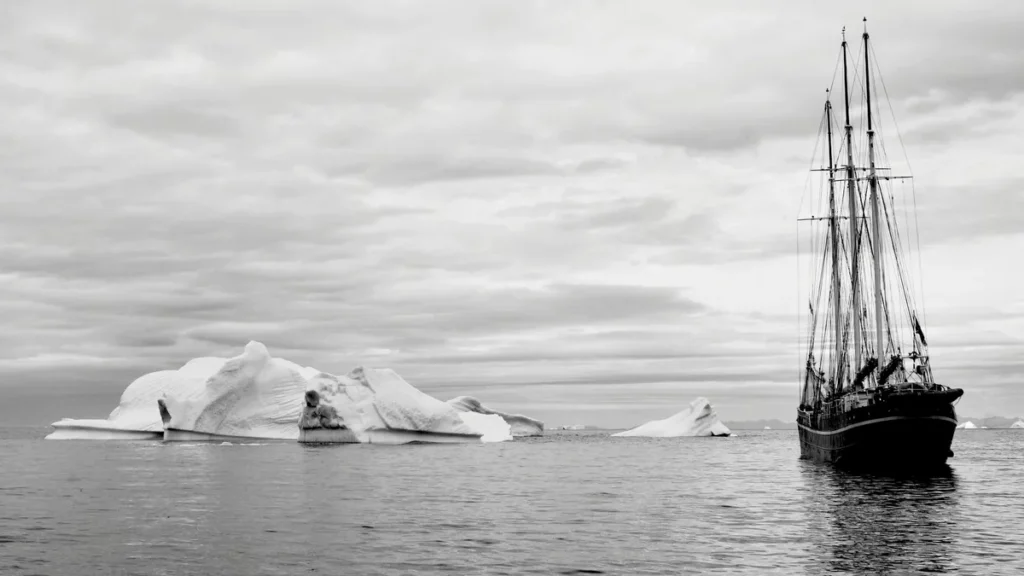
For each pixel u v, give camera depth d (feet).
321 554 99.45
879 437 191.21
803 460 284.20
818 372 272.10
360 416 341.62
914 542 107.55
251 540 108.37
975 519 127.24
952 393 186.19
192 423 353.92
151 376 433.48
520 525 121.08
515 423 611.06
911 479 192.13
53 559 97.66
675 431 609.42
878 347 214.28
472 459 269.44
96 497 154.10
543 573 89.45
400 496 156.56
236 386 358.43
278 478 190.39
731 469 239.71
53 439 428.56
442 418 354.33
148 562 95.86
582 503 148.15
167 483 179.01
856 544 106.01
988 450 370.32
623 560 96.02
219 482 181.06
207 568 92.79
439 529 117.08
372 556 98.22
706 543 106.73
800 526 120.78
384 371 357.00
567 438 598.75
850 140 249.14
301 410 356.59
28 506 141.69
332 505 142.61
